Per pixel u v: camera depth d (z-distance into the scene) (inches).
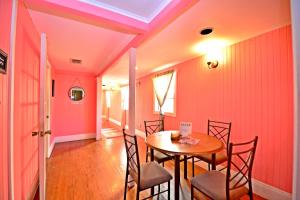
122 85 295.6
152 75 184.9
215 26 72.3
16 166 50.6
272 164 75.6
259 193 79.7
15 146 49.3
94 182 90.9
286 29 71.3
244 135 88.2
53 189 83.4
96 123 195.3
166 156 87.4
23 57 58.7
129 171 70.5
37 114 86.7
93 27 77.3
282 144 72.3
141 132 208.8
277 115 74.1
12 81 44.6
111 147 160.4
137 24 71.5
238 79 91.2
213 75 107.3
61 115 182.9
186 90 131.0
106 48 107.0
